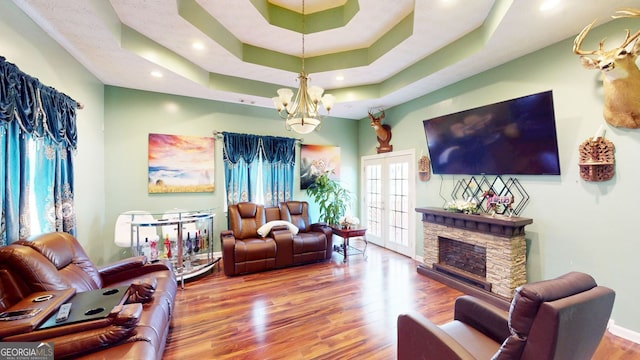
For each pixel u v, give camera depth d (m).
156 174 4.04
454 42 3.01
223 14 2.86
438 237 3.64
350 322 2.51
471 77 3.39
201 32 2.78
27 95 1.94
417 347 1.45
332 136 5.66
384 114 4.91
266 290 3.23
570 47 2.48
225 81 3.96
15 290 1.59
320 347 2.14
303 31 3.22
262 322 2.50
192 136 4.29
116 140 3.80
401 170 4.76
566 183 2.55
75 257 2.17
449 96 3.72
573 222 2.51
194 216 3.57
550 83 2.62
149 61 2.91
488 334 1.63
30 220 2.06
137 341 1.44
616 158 2.23
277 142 4.95
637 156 2.12
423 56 3.39
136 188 3.94
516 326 1.14
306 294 3.12
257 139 4.78
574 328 1.09
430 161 4.09
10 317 1.33
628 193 2.17
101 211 3.62
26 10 2.04
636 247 2.14
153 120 4.03
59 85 2.54
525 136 2.77
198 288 3.29
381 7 2.77
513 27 2.31
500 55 2.82
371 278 3.62
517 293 1.16
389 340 2.23
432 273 3.57
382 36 3.35
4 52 1.85
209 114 4.44
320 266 4.14
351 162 5.89
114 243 3.79
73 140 2.68
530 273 2.85
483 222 2.94
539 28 2.32
